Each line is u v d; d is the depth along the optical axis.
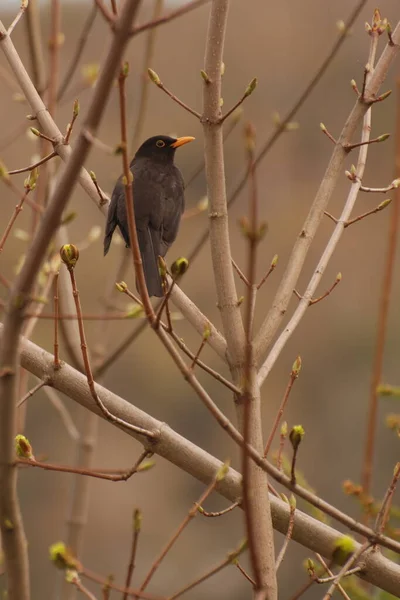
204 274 26.56
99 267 24.06
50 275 7.96
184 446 5.77
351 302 26.16
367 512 7.79
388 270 8.58
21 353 5.93
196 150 27.70
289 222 27.16
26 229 22.72
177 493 23.25
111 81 3.96
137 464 5.23
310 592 18.09
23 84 6.78
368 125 6.98
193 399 23.80
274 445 23.25
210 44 6.23
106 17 3.95
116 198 8.56
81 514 9.41
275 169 28.23
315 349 25.50
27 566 4.44
